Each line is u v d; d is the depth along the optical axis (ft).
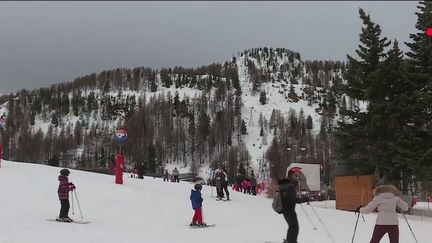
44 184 72.59
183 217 57.47
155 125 647.56
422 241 46.47
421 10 93.81
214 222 54.49
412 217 76.64
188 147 607.37
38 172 88.84
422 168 82.69
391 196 32.24
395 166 83.56
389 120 85.46
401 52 89.51
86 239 38.01
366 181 90.12
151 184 98.99
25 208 54.34
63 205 48.60
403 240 46.55
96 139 611.06
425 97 82.84
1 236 37.63
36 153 548.31
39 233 39.93
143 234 42.42
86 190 70.64
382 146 87.35
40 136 594.24
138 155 496.64
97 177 98.68
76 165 510.17
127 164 483.92
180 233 44.19
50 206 57.06
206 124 639.35
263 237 43.27
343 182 93.09
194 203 50.24
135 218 54.29
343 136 92.17
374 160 87.56
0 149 98.73
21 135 617.62
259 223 55.77
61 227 44.14
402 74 85.97
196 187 50.60
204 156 587.68
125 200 65.57
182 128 635.66
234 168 401.29
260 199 89.71
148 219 54.29
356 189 91.04
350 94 94.02
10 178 75.72
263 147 634.84
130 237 40.16
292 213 33.68
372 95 90.27
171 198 72.18
